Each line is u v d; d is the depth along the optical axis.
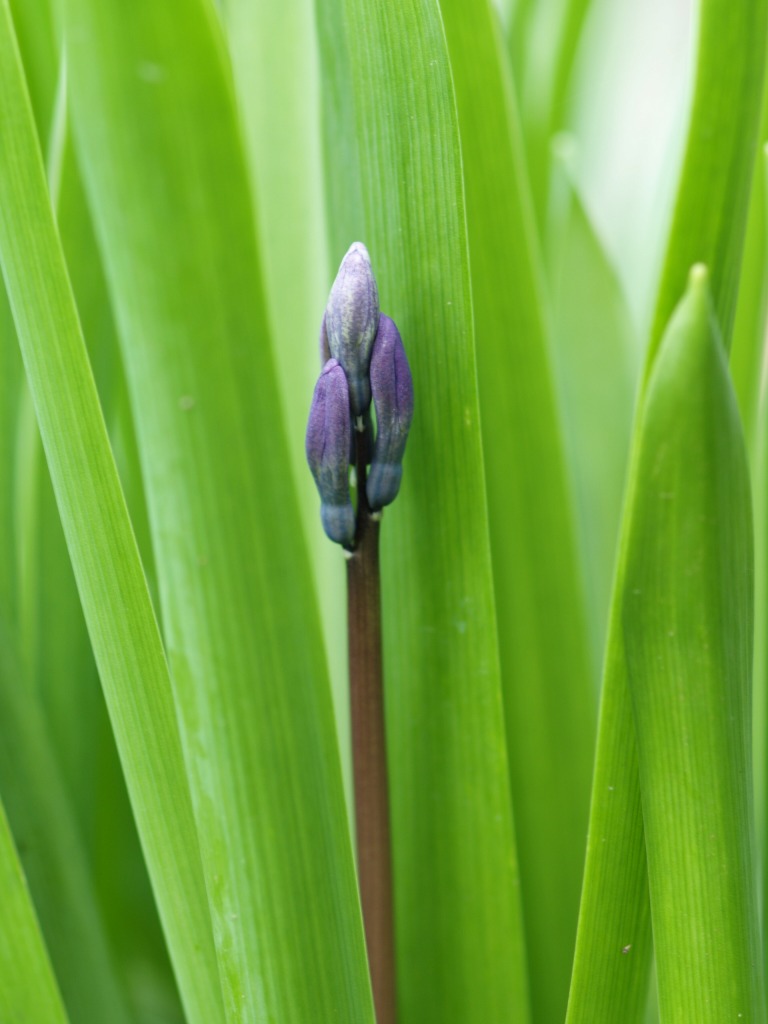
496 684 0.29
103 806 0.35
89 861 0.34
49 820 0.31
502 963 0.30
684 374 0.24
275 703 0.28
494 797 0.29
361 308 0.26
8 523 0.33
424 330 0.27
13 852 0.28
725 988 0.26
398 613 0.29
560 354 0.36
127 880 0.36
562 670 0.33
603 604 0.36
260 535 0.29
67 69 0.29
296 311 0.33
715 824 0.25
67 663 0.34
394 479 0.26
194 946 0.28
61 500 0.27
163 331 0.29
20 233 0.26
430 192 0.27
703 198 0.25
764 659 0.33
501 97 0.31
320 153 0.31
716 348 0.24
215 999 0.29
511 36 0.39
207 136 0.29
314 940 0.27
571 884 0.33
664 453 0.24
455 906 0.30
